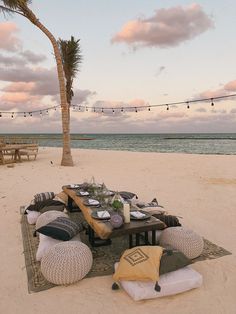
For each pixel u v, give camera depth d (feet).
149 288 9.27
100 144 155.12
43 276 10.81
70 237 12.14
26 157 55.42
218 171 37.17
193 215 18.38
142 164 44.34
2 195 23.81
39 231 12.29
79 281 10.44
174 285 9.46
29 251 12.87
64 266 9.86
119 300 9.34
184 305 9.10
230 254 12.66
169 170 38.14
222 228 16.06
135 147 120.47
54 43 38.40
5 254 12.76
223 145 130.21
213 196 23.53
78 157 55.36
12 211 19.20
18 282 10.52
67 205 18.62
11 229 15.83
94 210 13.34
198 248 11.85
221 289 9.98
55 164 43.96
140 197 23.29
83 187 18.08
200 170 38.04
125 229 11.19
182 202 21.62
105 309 8.91
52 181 29.94
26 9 34.60
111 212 13.01
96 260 12.03
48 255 10.28
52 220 13.97
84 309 8.93
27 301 9.37
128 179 31.37
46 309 8.96
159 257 9.87
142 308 8.94
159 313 8.73
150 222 11.93
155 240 12.91
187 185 28.12
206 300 9.37
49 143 165.99
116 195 14.07
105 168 39.88
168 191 25.45
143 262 9.71
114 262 11.87
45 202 17.07
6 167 40.34
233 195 23.89
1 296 9.68
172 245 11.78
